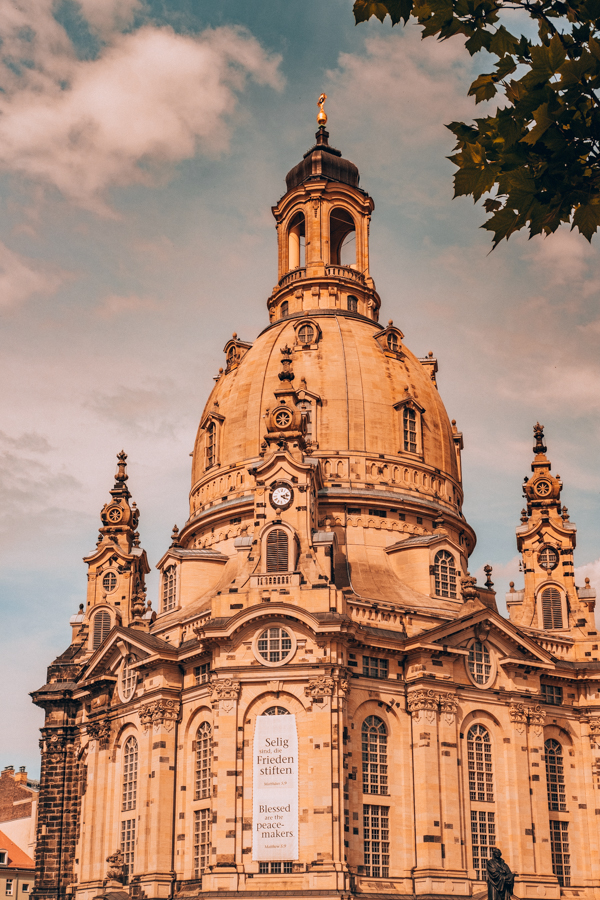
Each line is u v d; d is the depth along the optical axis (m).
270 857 88.50
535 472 121.06
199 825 95.56
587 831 103.81
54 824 115.06
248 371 119.44
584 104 18.84
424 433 117.25
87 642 122.50
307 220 131.50
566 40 18.80
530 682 103.44
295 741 91.19
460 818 95.00
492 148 19.59
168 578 113.00
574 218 19.84
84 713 114.25
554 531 116.69
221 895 86.88
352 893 87.12
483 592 113.50
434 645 97.38
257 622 94.25
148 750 100.38
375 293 131.00
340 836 87.56
